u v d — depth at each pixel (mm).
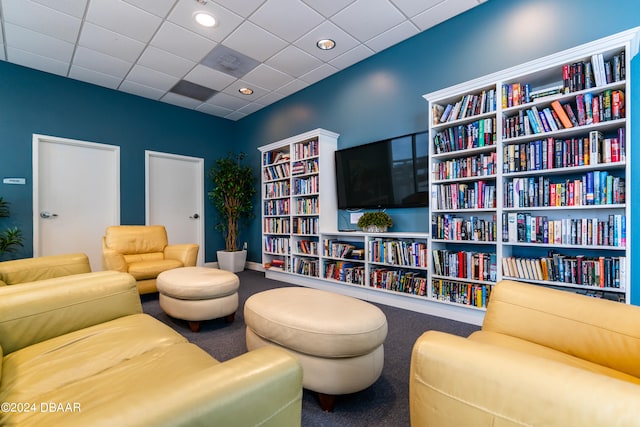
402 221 3143
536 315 1181
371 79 3406
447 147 2555
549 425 488
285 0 2520
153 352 1101
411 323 2373
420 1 2545
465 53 2676
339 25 2852
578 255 2107
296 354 1337
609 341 1014
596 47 1844
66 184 3795
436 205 2611
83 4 2516
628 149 1757
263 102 4684
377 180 3258
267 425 576
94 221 3998
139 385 866
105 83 3955
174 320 2434
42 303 1220
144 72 3689
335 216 3734
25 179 3445
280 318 1375
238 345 1949
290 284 3811
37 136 3529
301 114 4254
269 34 2977
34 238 3490
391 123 3219
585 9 2107
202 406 482
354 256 3195
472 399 576
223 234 5270
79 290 1330
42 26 2789
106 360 1032
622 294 1865
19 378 921
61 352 1076
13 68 3410
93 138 3945
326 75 3859
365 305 1510
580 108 1938
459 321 2416
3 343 1110
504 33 2457
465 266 2410
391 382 1535
